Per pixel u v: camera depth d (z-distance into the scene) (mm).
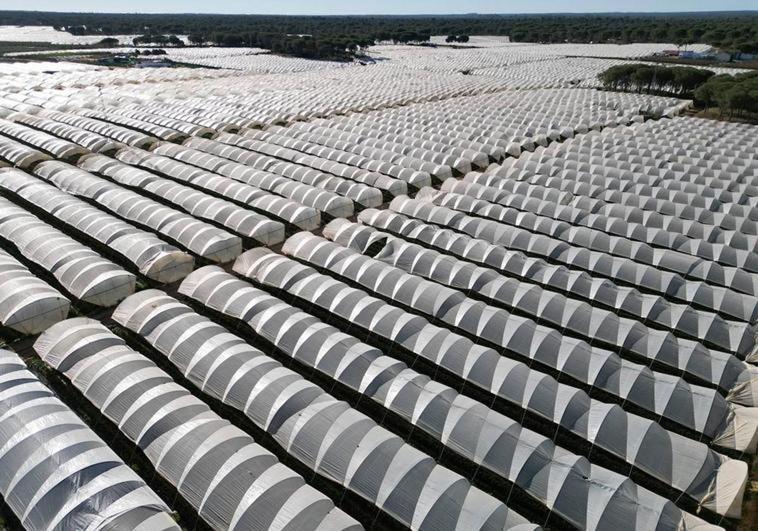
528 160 57250
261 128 73188
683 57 167375
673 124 74062
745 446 21797
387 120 75250
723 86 83438
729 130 70438
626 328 28734
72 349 24109
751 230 41438
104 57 157625
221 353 24406
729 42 178875
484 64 161125
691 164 55812
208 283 31062
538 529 16672
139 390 21688
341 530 16328
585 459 19891
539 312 30812
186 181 49562
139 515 16266
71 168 48812
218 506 17609
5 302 27562
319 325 27109
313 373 25594
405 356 27375
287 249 37312
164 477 19000
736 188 49250
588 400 23281
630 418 22094
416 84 113562
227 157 57594
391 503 18234
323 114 82125
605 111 83812
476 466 20859
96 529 15656
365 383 23719
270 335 27156
